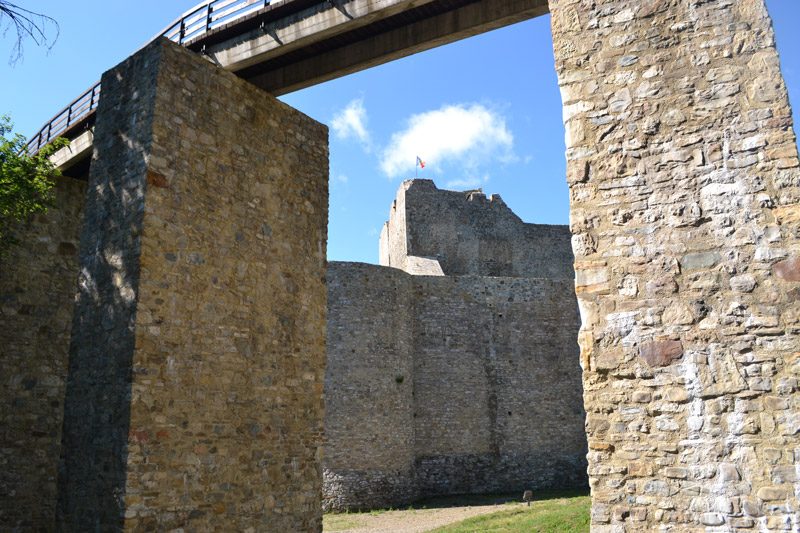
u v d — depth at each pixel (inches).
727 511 189.5
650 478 201.0
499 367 933.2
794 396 190.1
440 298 936.3
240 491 332.8
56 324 458.0
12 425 424.5
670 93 224.4
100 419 300.8
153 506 289.7
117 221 322.3
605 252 222.7
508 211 1280.8
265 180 384.8
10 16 202.7
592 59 238.1
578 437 938.7
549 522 529.0
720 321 203.3
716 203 211.5
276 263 382.3
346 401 789.9
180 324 316.8
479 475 879.7
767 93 212.4
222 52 383.6
